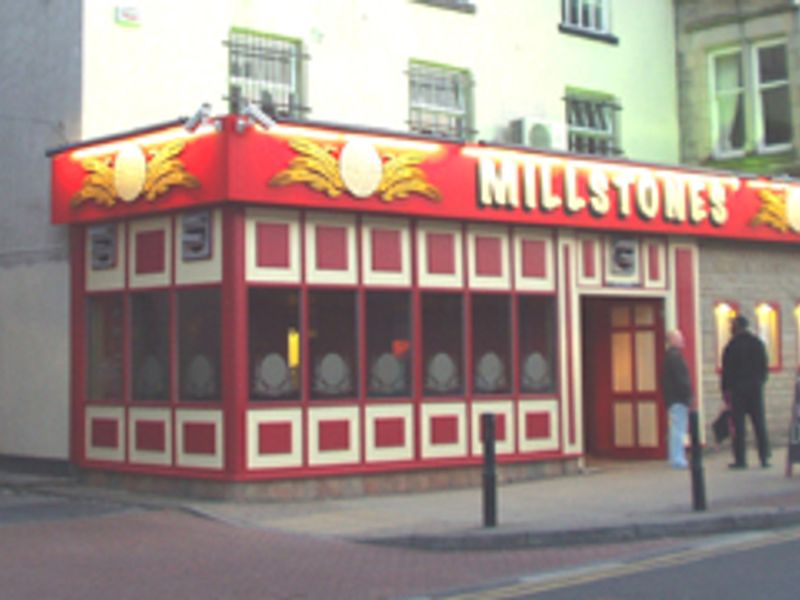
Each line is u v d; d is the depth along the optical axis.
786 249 19.38
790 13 19.69
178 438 13.83
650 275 17.16
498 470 15.15
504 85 18.28
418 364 14.53
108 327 14.93
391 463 14.18
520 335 15.62
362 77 16.64
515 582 9.16
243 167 12.97
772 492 13.37
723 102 20.66
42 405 15.65
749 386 15.82
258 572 9.70
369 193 13.87
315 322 13.82
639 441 17.62
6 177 16.38
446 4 17.62
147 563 10.05
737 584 8.59
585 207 15.99
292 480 13.49
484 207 14.94
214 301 13.52
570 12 19.66
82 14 14.89
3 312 16.36
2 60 16.44
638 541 11.02
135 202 14.06
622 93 20.05
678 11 20.78
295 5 16.12
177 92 15.35
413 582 9.30
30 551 10.55
